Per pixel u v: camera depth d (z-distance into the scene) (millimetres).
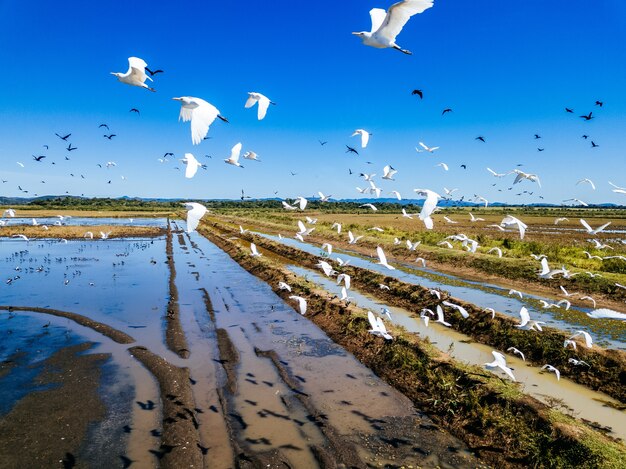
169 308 21703
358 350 15828
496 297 22344
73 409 11898
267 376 14086
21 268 33750
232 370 14516
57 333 17953
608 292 21469
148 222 89938
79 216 101438
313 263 34156
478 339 16453
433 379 12594
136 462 9641
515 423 10148
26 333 17891
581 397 11969
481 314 17375
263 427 11094
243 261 36969
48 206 132000
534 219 91500
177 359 15562
